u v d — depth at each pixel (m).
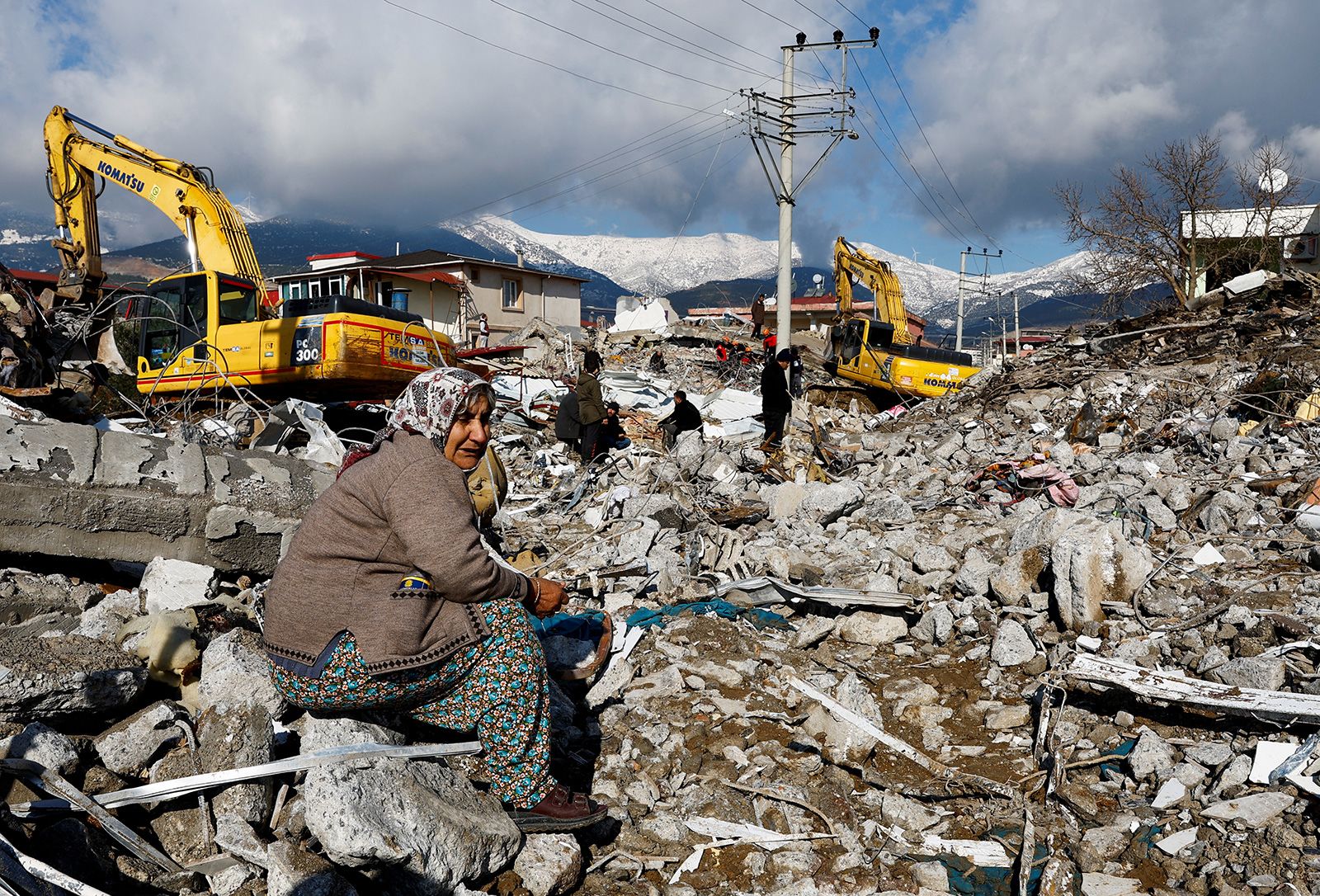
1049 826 3.23
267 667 3.22
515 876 2.86
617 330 43.84
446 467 2.75
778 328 25.73
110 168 14.20
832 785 3.52
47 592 4.07
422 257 44.00
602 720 3.96
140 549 4.37
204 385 12.08
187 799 2.85
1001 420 14.74
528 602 3.00
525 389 18.17
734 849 3.14
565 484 10.98
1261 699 3.54
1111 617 4.71
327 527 2.71
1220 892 2.77
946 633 4.86
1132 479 8.44
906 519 7.61
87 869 2.52
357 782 2.61
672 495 9.02
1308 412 10.34
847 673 4.53
